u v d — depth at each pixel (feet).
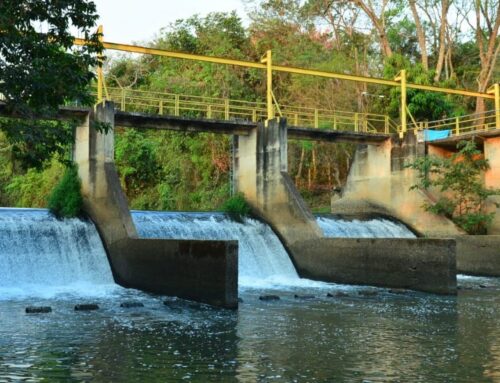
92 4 51.26
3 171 160.66
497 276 91.86
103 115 87.61
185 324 51.42
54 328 48.73
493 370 35.96
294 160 155.12
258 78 154.40
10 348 41.16
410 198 112.27
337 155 155.12
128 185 152.66
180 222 91.66
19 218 81.76
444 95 141.08
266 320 53.98
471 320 54.70
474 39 180.24
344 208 126.62
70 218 86.63
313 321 53.67
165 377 34.01
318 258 88.58
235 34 163.43
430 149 114.62
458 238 98.94
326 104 146.72
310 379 33.83
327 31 169.68
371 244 80.48
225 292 59.57
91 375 34.32
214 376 34.30
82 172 89.86
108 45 89.97
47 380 33.12
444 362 37.96
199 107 148.77
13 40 47.65
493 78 167.73
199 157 144.56
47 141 50.44
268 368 36.27
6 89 48.75
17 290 70.13
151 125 95.76
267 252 94.12
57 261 78.07
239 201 104.27
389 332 48.65
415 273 75.05
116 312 57.16
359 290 76.28
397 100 137.39
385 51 158.81
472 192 105.60
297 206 94.27
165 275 68.49
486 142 108.27
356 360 38.50
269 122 102.37
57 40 51.29
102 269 80.53
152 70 171.83
